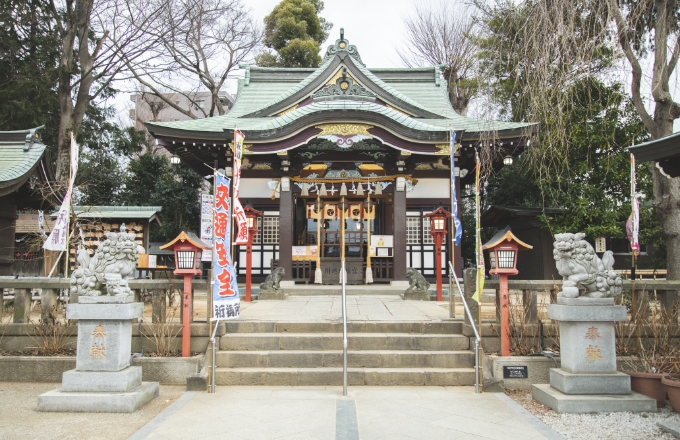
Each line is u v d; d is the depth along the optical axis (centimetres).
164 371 667
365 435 462
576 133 1303
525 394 629
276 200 1465
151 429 476
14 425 494
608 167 1303
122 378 557
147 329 722
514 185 1919
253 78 1872
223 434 463
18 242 1916
